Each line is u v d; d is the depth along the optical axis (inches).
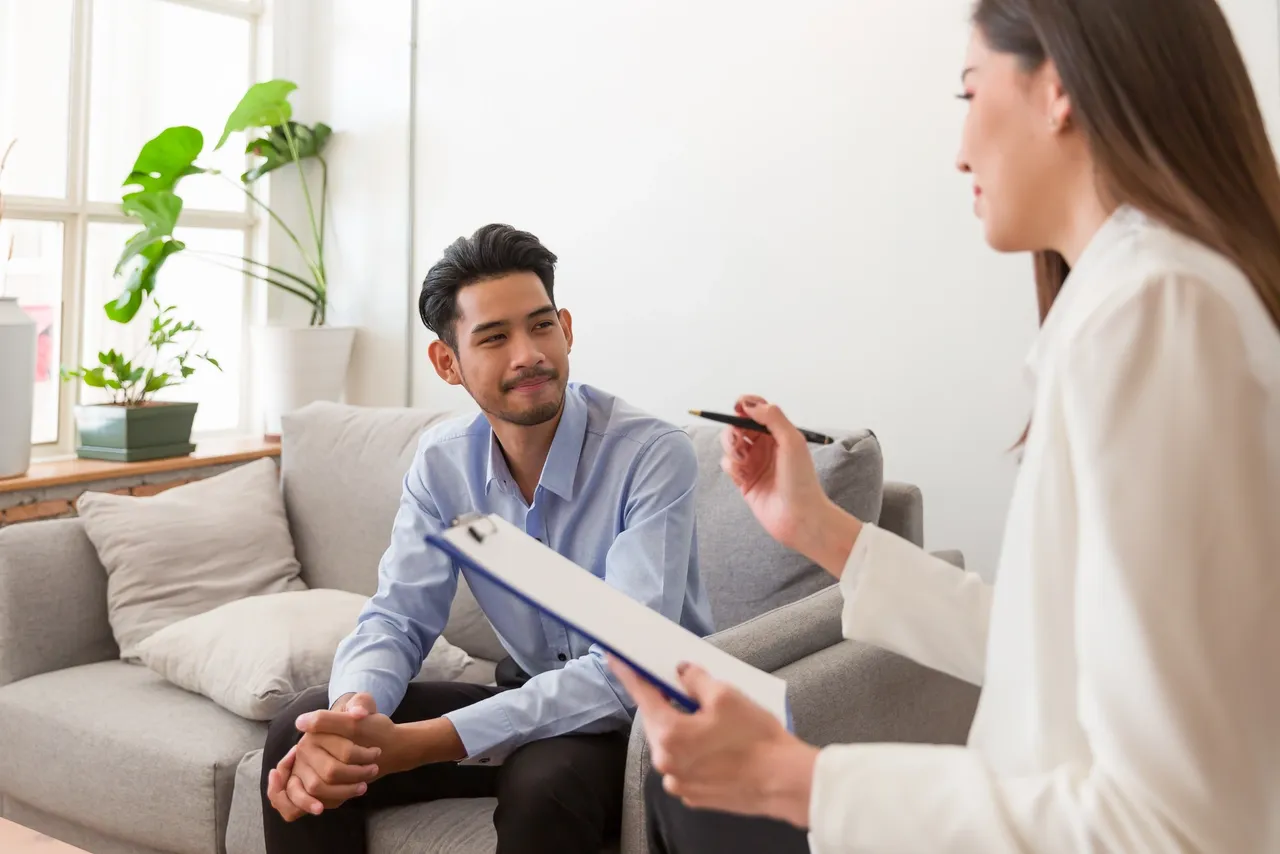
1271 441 28.3
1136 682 27.3
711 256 114.7
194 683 84.0
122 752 78.0
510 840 57.3
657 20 116.4
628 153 119.4
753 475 47.4
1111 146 31.6
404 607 71.9
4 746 85.4
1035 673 31.4
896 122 102.9
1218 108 31.5
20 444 108.8
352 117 140.1
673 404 118.2
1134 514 27.8
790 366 110.6
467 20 130.2
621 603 39.2
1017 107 34.0
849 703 65.1
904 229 103.2
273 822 64.0
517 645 72.9
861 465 79.0
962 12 98.7
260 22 143.0
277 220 138.6
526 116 126.5
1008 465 99.0
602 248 122.0
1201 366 28.2
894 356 104.5
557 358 67.4
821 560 45.7
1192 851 27.0
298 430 108.6
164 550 96.4
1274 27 85.2
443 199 134.0
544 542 71.2
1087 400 29.1
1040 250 36.3
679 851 48.4
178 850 76.8
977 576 44.4
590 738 61.9
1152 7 31.7
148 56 134.0
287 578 102.2
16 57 121.7
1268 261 30.4
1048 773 30.3
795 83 108.3
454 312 67.6
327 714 57.2
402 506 75.2
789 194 109.4
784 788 31.1
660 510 67.4
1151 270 29.6
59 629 92.4
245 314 145.9
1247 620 27.4
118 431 118.8
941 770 30.2
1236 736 27.1
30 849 57.3
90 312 131.6
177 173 123.6
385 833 64.1
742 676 38.5
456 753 59.9
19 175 123.1
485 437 73.9
